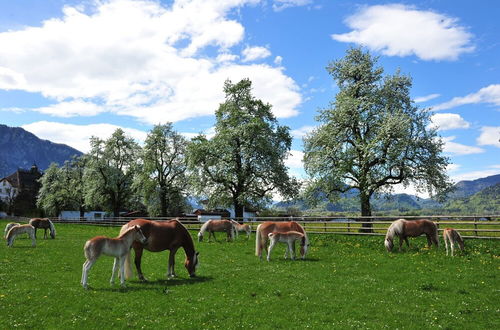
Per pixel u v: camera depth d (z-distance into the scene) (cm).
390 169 2923
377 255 1872
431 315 941
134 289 1158
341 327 856
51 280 1271
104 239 1172
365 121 3127
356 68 3300
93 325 847
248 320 899
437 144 2961
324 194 3216
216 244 2480
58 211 8131
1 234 3409
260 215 5116
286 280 1325
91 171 6050
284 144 4469
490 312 969
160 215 5731
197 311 959
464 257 1731
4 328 805
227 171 3953
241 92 4359
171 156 5625
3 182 11531
